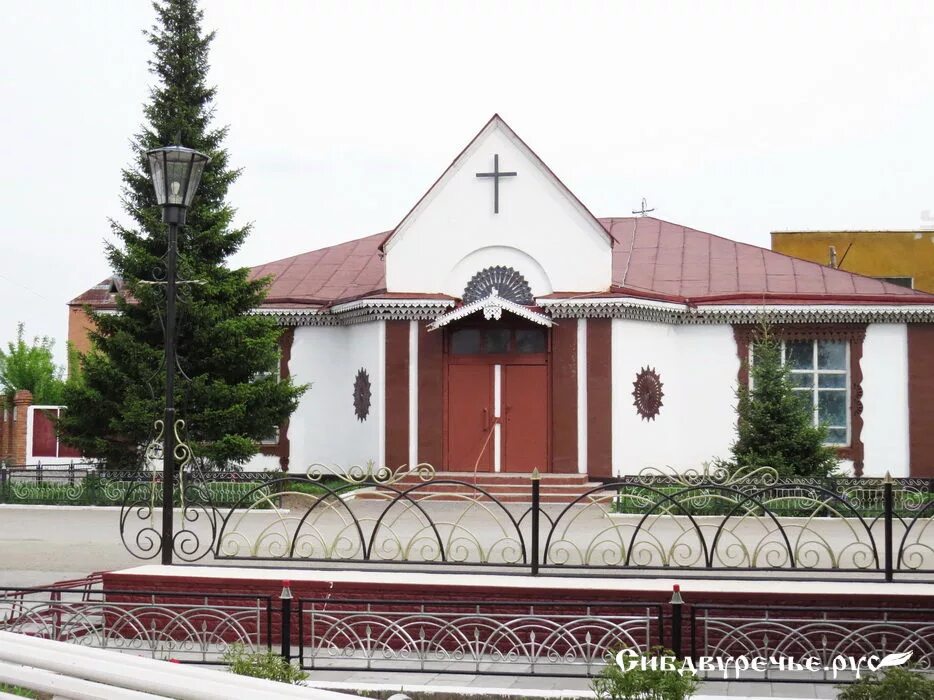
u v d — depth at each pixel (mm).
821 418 24781
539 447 23797
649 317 24219
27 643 5285
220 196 24359
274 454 26047
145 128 23984
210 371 23234
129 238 23359
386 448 24062
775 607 8812
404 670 8945
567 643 9453
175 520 19438
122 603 9688
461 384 24156
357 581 10336
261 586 10469
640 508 19953
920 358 24484
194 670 4941
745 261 27359
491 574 10695
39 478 23531
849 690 7168
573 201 23875
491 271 24188
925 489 23703
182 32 24406
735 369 24812
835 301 24547
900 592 9758
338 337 26000
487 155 24203
